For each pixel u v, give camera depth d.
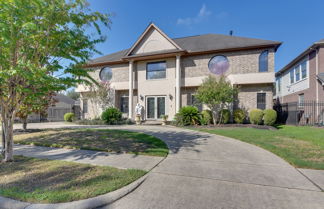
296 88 16.78
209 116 12.15
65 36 4.21
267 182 3.26
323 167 3.97
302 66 15.66
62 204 2.44
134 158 4.74
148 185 3.15
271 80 12.43
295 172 3.77
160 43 14.69
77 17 4.34
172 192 2.88
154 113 14.88
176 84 13.80
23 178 3.30
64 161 4.43
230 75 13.23
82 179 3.25
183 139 7.35
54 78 4.04
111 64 16.78
